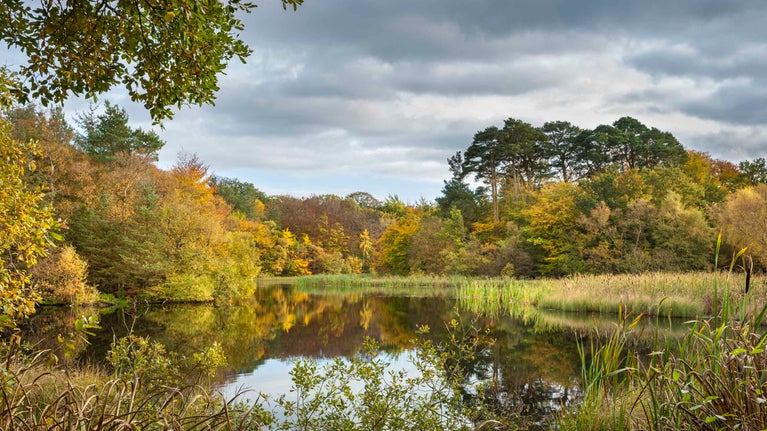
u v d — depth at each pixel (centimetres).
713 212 3281
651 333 1242
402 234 5116
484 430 507
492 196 5191
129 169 3000
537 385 870
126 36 448
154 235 2606
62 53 457
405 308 2319
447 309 2227
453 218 4728
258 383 894
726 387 265
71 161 2888
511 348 1231
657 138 5203
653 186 3644
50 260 2189
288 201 7262
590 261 3250
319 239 6694
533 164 5400
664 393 318
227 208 4216
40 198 554
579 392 820
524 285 2603
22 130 2767
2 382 213
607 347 408
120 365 514
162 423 203
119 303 2394
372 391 502
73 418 193
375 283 4419
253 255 3170
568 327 1580
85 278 2388
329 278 4706
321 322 1823
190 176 3712
